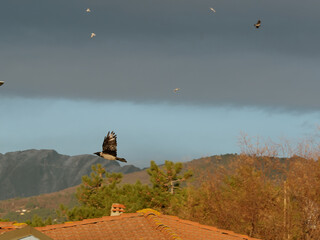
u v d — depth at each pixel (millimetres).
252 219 46562
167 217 29734
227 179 50875
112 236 25703
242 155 50719
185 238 27016
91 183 62094
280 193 47188
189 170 54375
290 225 44844
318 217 44750
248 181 48031
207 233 28922
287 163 49094
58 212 52312
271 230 45562
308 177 46500
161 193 57031
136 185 58875
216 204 49000
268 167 49375
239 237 29438
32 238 14383
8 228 24078
